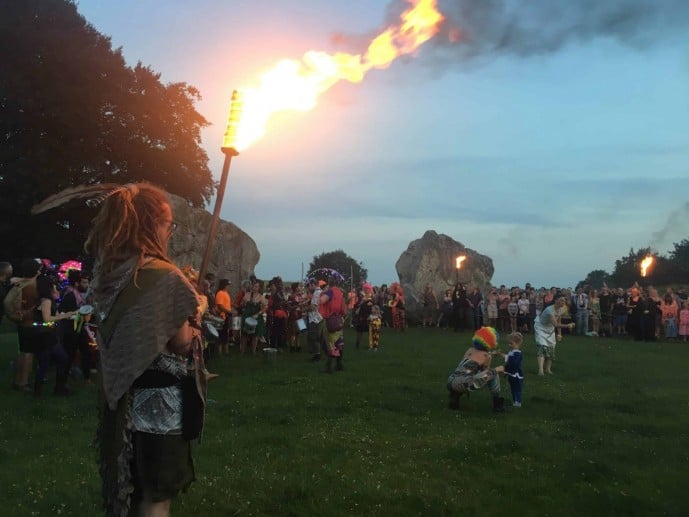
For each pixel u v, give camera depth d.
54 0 33.94
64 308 10.59
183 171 37.44
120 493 2.72
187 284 2.83
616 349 19.20
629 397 10.75
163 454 2.82
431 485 5.75
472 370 9.40
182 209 18.08
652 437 8.01
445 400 10.12
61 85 31.30
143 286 2.77
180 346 2.81
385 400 9.89
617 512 5.29
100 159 33.16
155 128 35.62
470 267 32.34
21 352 9.77
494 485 5.86
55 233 31.64
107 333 2.79
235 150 3.43
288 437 7.26
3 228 30.33
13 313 9.50
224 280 15.52
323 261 82.00
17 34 30.92
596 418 8.99
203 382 2.97
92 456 6.36
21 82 30.33
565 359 16.28
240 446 6.83
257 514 4.96
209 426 7.79
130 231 2.88
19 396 9.45
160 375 2.84
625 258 49.41
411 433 7.77
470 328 25.48
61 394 9.69
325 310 13.00
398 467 6.30
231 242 20.25
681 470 6.48
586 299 25.77
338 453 6.72
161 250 2.96
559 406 9.93
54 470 5.84
